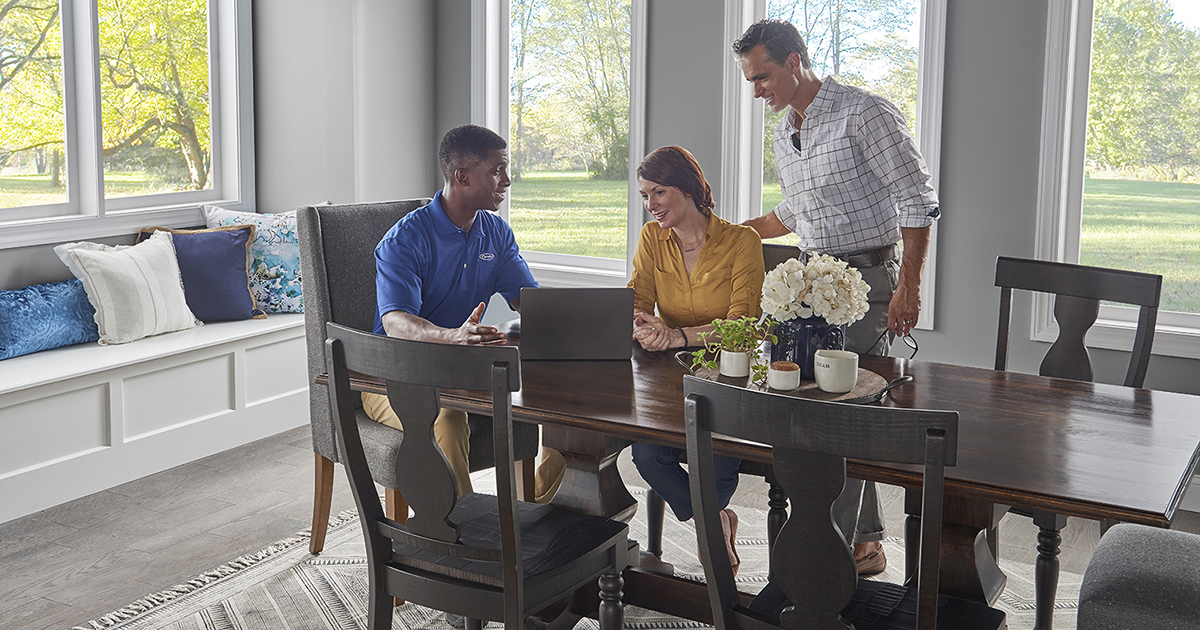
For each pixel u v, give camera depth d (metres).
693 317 2.89
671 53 4.42
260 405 4.38
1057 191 3.67
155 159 4.72
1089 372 2.72
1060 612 2.79
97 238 4.32
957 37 3.79
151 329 4.11
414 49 4.91
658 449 2.54
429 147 5.09
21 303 3.79
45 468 3.52
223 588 2.92
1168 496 1.64
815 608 1.66
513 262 3.12
